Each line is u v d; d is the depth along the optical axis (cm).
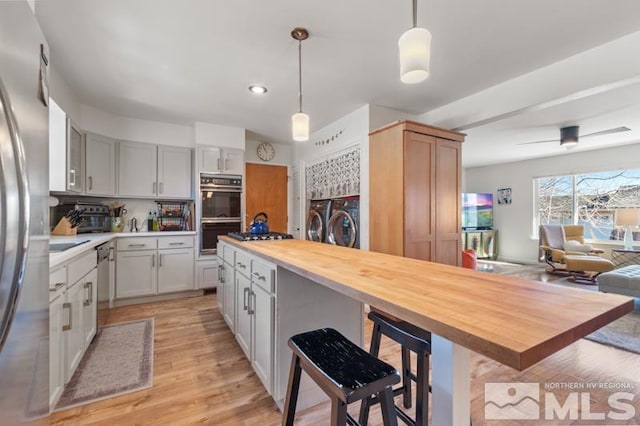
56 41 208
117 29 196
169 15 182
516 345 56
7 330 75
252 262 200
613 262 509
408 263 139
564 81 234
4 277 74
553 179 598
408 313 76
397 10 178
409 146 289
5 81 78
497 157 607
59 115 264
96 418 156
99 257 258
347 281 104
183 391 181
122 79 267
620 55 205
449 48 218
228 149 406
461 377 78
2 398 76
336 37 206
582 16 182
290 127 412
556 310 75
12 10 82
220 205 400
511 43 212
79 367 204
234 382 191
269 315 170
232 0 170
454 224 318
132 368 205
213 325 284
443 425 78
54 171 264
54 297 159
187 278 376
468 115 307
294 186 504
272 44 214
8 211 75
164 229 399
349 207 360
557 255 505
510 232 662
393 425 97
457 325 66
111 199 374
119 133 358
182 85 280
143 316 307
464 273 118
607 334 266
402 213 286
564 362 219
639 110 326
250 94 302
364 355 109
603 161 521
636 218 458
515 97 267
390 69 251
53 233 302
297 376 119
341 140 376
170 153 389
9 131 76
